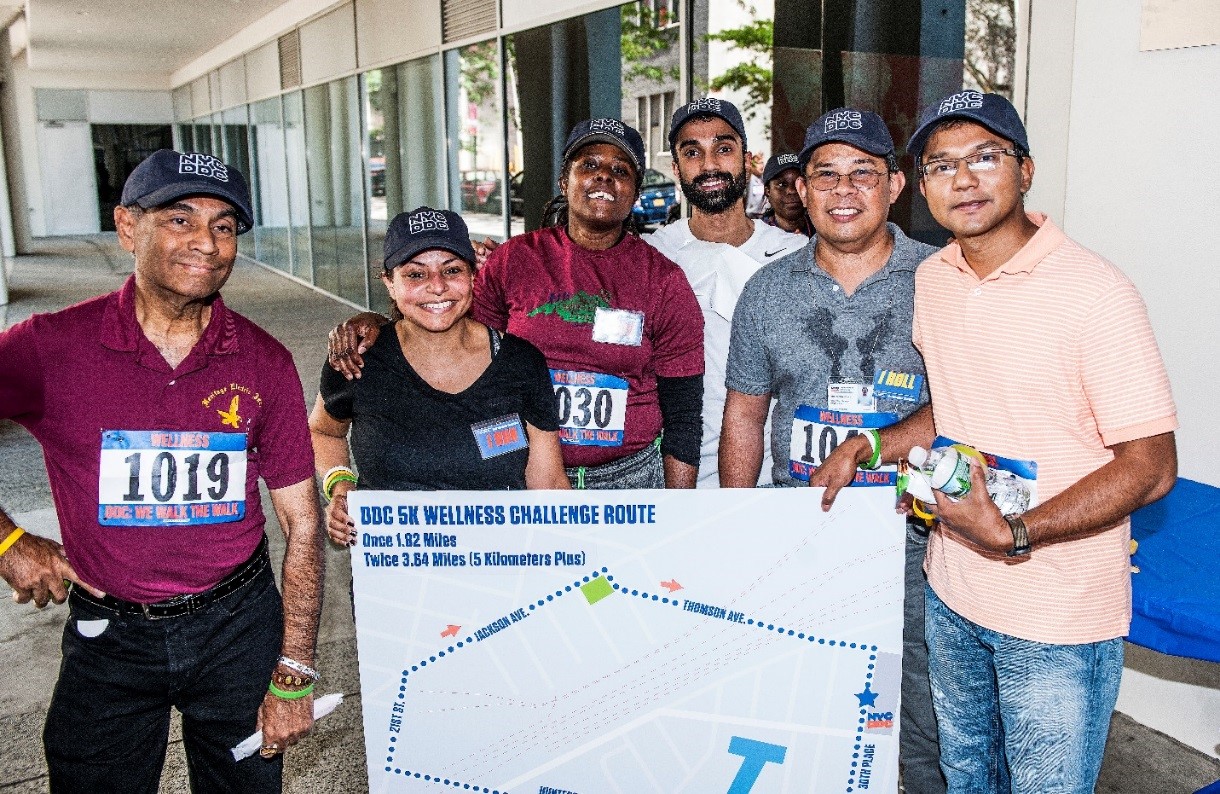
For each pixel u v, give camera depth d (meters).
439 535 1.93
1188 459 2.68
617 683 1.98
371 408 2.10
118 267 16.33
